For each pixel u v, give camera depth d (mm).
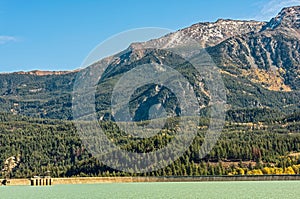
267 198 157125
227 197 164125
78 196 179625
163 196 173125
